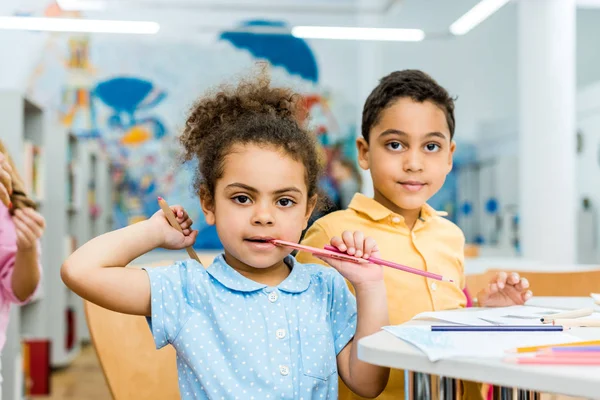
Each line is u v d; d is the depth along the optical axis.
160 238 1.01
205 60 6.74
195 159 1.07
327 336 0.97
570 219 4.05
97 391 3.28
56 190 3.92
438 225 1.36
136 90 6.56
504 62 7.18
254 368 0.91
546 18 4.05
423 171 1.24
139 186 6.48
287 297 0.98
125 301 0.93
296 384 0.92
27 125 3.47
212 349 0.93
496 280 1.12
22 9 6.05
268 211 0.94
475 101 7.26
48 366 3.09
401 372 1.18
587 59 6.64
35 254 1.54
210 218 1.03
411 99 1.23
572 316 0.93
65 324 4.05
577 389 0.60
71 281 0.90
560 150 4.03
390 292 1.23
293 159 0.97
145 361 1.22
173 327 0.94
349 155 6.96
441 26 6.58
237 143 0.96
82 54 6.46
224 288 0.97
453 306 1.28
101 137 6.46
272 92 1.11
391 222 1.29
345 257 0.94
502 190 6.82
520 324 0.88
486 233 7.10
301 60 6.96
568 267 2.46
